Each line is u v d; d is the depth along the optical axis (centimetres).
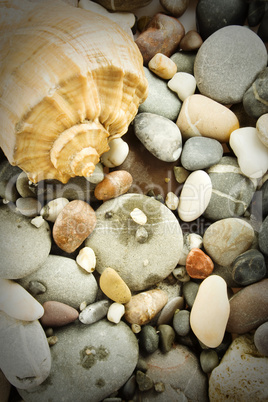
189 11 29
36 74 23
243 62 28
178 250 28
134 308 28
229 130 28
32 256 27
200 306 28
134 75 25
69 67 23
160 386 27
